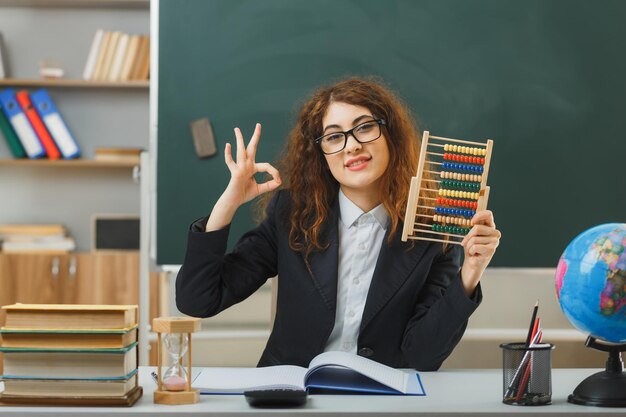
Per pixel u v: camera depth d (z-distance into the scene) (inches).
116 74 157.8
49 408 50.0
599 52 127.1
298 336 72.2
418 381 59.9
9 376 51.1
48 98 157.0
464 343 130.2
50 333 51.0
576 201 126.5
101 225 150.6
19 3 162.4
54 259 142.9
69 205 165.6
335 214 73.9
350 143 70.6
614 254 50.8
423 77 126.4
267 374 60.0
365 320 70.7
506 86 126.6
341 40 126.7
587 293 51.1
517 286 145.0
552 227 126.1
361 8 126.7
